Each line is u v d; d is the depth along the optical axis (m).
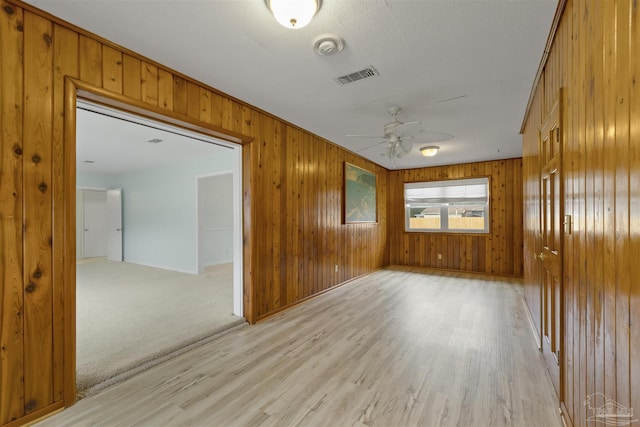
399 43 1.99
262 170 3.27
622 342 0.95
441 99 2.91
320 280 4.30
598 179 1.16
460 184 6.13
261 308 3.27
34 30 1.66
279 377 2.12
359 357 2.41
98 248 8.31
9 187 1.58
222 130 2.78
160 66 2.26
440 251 6.32
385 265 6.70
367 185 5.77
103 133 4.04
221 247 7.36
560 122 1.69
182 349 2.52
